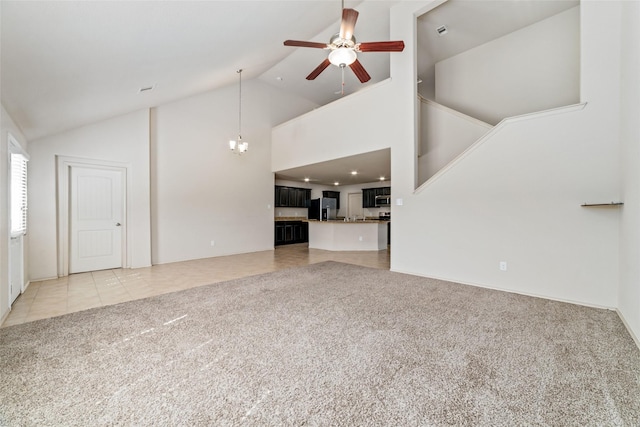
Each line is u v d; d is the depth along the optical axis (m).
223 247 6.24
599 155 2.74
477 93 5.33
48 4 1.51
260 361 1.78
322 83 7.17
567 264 2.94
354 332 2.20
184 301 2.99
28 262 3.79
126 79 3.13
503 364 1.74
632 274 2.23
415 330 2.24
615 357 1.83
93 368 1.71
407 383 1.55
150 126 5.12
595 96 2.76
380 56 5.84
